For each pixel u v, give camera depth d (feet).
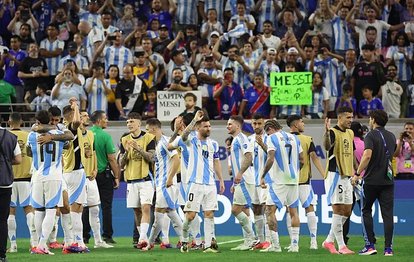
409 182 135.03
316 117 145.07
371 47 152.05
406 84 160.97
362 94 148.36
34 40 165.68
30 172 110.83
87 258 96.22
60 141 102.63
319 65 152.66
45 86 147.64
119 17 175.73
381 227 134.10
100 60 157.38
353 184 99.76
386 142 98.22
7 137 87.97
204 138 105.19
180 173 114.52
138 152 108.88
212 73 149.79
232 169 110.32
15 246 110.01
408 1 173.06
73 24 171.53
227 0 173.37
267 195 104.17
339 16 166.61
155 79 153.17
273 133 103.45
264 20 171.32
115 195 136.46
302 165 110.93
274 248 105.29
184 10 171.53
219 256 98.17
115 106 147.64
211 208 105.09
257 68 151.84
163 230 112.16
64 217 105.50
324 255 99.40
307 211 111.14
